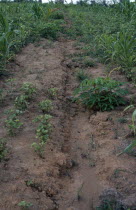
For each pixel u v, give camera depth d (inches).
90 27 428.5
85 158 144.1
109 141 152.3
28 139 151.0
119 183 121.6
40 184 120.6
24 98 187.0
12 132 153.6
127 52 238.7
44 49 323.9
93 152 147.3
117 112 180.9
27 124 165.3
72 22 501.4
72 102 204.4
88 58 297.6
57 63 274.7
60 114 182.2
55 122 170.2
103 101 188.2
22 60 281.7
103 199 113.9
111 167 131.4
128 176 124.8
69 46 353.7
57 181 125.7
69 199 117.6
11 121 153.4
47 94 207.6
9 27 277.3
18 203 109.3
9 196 112.7
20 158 135.5
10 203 109.3
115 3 566.6
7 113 175.8
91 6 748.0
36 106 187.8
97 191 121.1
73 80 246.1
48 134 154.6
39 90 211.9
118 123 167.8
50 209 110.3
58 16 517.0
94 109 190.4
